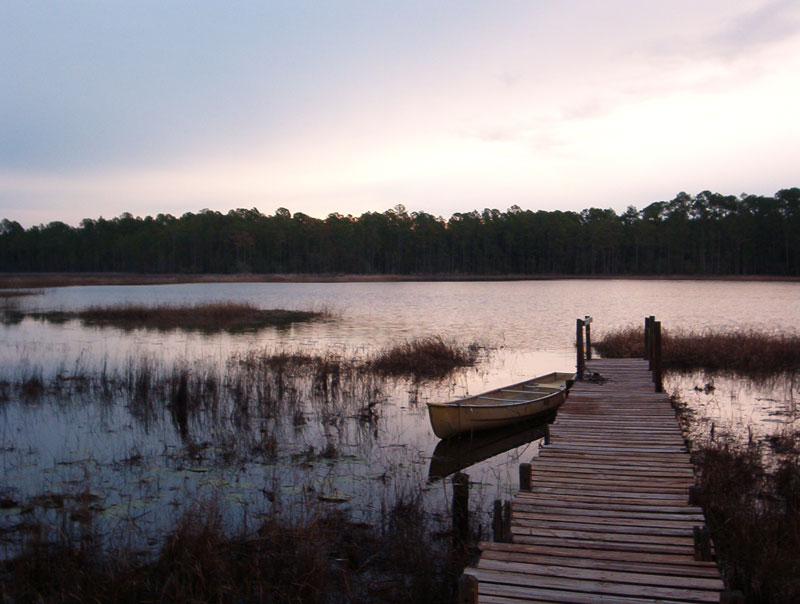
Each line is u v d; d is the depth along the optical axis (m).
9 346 18.97
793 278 80.31
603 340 19.44
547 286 64.00
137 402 11.18
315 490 6.85
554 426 8.01
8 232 124.12
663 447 6.99
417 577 4.85
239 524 5.87
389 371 14.70
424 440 9.04
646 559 4.21
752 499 6.23
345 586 4.76
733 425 9.44
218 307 29.20
